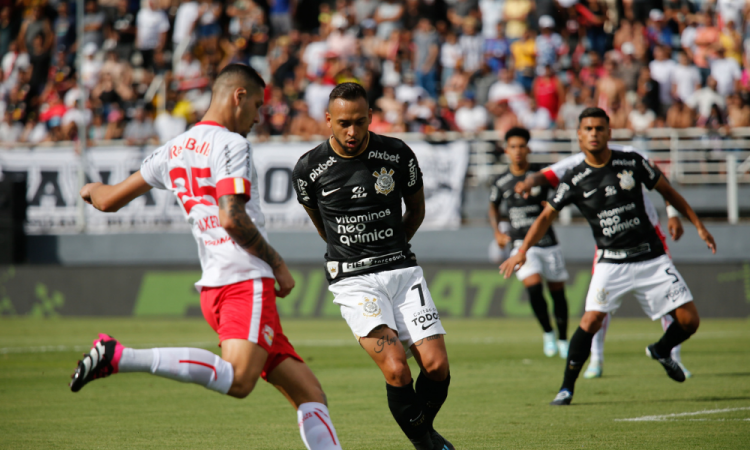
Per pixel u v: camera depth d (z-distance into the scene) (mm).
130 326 46188
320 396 13445
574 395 23047
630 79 58875
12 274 53719
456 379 26516
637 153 21719
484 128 58781
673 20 64375
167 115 61656
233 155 12688
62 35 71250
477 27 66125
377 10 67438
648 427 18078
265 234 13219
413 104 60219
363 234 15297
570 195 21531
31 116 67625
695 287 48281
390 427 18672
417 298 15203
